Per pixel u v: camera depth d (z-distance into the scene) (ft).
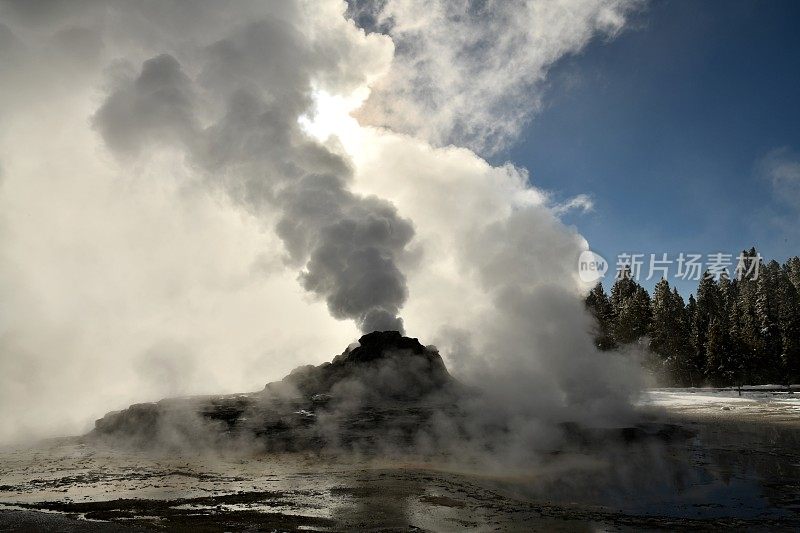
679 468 41.88
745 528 26.63
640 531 26.18
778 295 184.14
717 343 144.46
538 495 34.32
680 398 102.12
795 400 94.12
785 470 40.42
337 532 25.72
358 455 46.93
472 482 37.78
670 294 179.93
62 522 27.45
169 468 42.63
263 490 34.96
